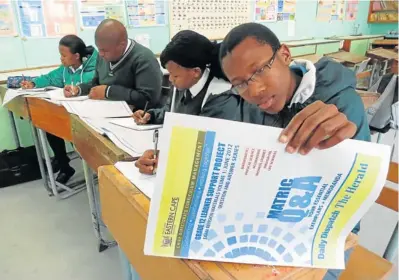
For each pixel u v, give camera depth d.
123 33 1.76
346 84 0.76
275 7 4.27
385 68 3.92
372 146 0.43
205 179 0.43
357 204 0.47
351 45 5.08
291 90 0.77
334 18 5.23
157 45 3.26
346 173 0.44
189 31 1.19
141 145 1.08
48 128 1.78
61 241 1.82
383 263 0.88
